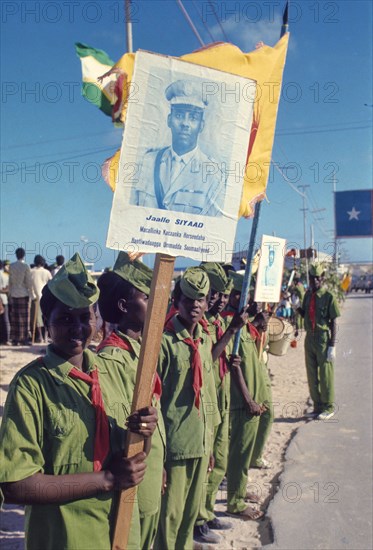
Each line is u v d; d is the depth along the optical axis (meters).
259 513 5.01
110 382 2.66
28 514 2.35
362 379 10.85
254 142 3.02
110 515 2.39
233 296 5.32
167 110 2.46
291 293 14.55
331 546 4.43
